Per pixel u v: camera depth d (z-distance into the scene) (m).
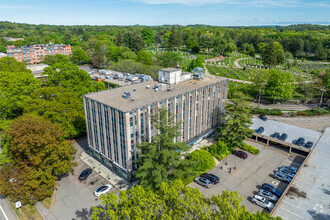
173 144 43.38
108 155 56.66
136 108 48.50
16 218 44.00
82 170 57.91
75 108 68.75
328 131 71.94
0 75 77.69
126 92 56.16
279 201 42.34
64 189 51.53
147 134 53.00
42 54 189.12
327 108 91.06
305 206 41.75
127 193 33.88
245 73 145.38
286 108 95.44
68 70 82.38
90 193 50.34
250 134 62.62
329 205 41.88
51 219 43.66
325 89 96.06
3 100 69.50
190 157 57.47
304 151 63.78
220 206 28.70
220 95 72.75
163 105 54.38
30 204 46.97
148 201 30.31
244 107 63.06
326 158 56.69
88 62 179.88
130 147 49.78
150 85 68.12
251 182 52.81
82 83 82.38
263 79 96.94
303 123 80.69
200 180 51.84
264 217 26.12
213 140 70.06
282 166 56.97
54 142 47.97
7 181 43.69
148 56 142.38
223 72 149.00
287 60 170.12
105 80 100.94
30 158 44.78
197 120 66.19
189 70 140.38
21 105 66.94
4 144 55.81
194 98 62.72
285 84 95.94
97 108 54.50
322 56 192.38
